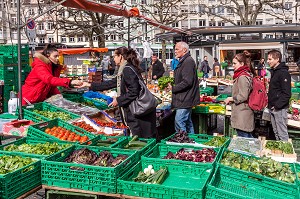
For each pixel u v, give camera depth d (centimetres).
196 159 439
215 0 6303
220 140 549
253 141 558
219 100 962
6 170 394
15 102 667
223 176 412
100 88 675
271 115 704
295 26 2123
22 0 3791
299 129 752
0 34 5272
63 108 672
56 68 682
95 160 420
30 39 1434
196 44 2527
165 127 899
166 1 3334
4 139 814
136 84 561
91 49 2216
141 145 500
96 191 378
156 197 361
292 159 495
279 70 679
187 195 350
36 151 461
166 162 422
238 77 626
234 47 2341
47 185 395
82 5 680
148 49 1323
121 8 841
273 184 384
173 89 700
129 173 400
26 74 1039
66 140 524
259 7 3094
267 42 2306
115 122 662
